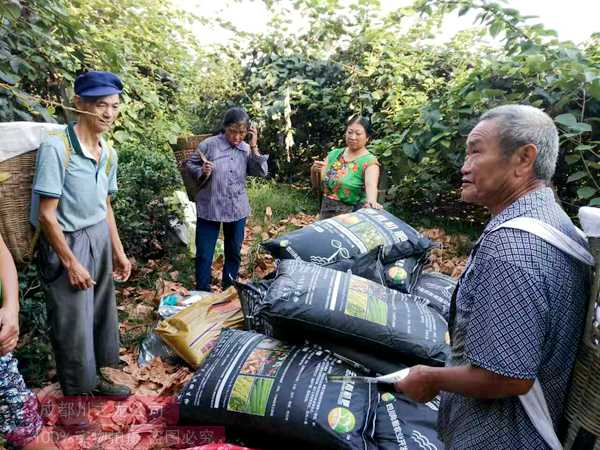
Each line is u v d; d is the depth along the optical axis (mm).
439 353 2221
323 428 2053
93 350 2662
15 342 1683
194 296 3555
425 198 5934
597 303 1179
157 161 4441
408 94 6191
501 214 1317
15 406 1931
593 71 3367
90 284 2457
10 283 1730
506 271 1202
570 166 3803
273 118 6980
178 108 6473
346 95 6887
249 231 5504
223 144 3674
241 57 7824
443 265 4766
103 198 2609
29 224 2332
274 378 2238
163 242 4602
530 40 3611
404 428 2123
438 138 4113
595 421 1200
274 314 2287
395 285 2877
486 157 1329
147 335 3246
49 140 2277
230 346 2518
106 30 4383
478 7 3570
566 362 1265
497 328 1201
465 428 1413
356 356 2285
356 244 3006
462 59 6523
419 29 6586
